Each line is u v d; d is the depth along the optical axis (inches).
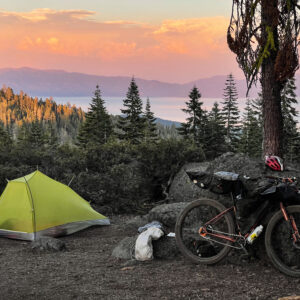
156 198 482.6
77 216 349.1
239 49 383.2
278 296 150.9
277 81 389.7
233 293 155.9
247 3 375.2
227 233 193.9
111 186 454.6
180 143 492.7
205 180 198.4
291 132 1600.6
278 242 188.1
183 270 189.9
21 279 187.9
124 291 163.3
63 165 498.6
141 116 2347.4
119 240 300.2
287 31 361.4
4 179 456.4
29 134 2407.7
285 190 181.5
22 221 319.3
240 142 2405.3
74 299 156.5
